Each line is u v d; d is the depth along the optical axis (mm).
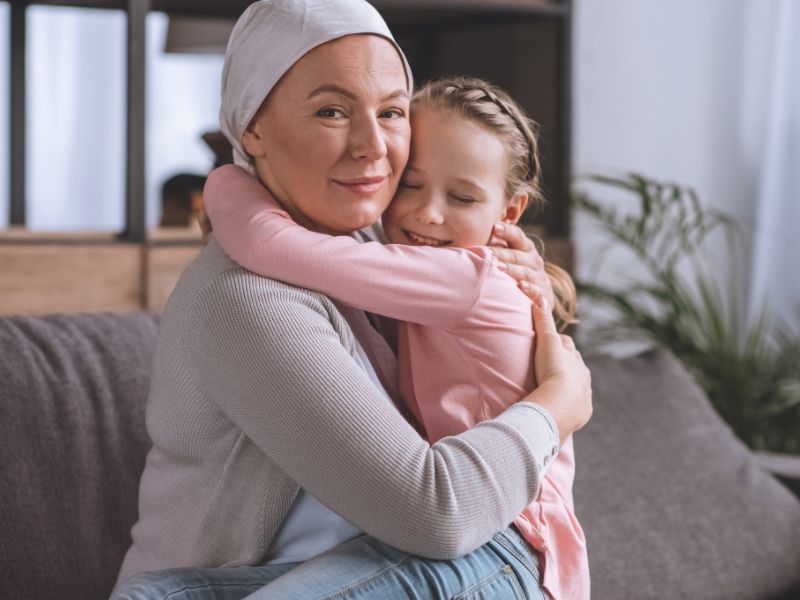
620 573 1770
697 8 3756
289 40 1157
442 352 1191
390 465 1044
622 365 2141
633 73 3641
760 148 3791
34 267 2162
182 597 1092
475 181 1266
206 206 1207
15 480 1448
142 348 1663
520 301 1221
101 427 1551
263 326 1070
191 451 1167
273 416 1059
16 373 1518
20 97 2732
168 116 3531
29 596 1409
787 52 3713
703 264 3783
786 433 2965
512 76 3008
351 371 1076
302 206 1190
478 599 1104
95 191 3482
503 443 1096
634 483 1908
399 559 1104
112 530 1511
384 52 1182
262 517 1134
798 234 3693
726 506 1960
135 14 2273
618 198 3633
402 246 1175
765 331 3520
